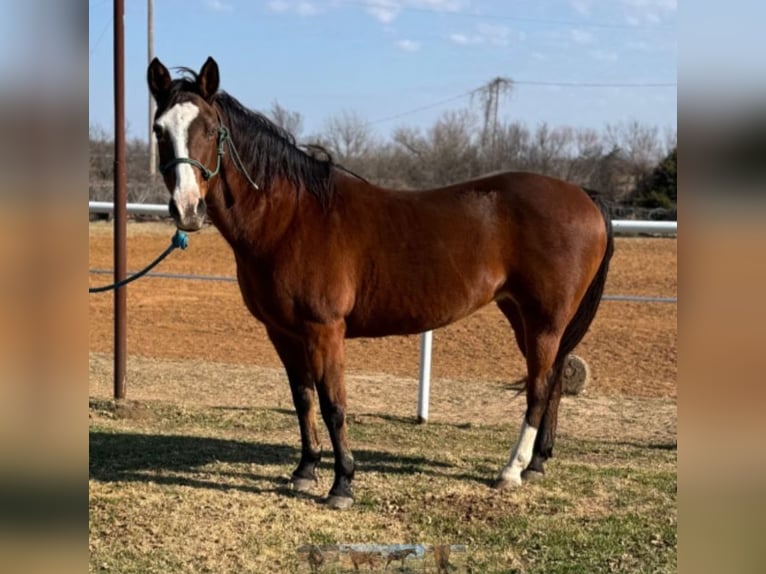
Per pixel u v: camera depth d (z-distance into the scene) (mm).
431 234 4004
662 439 5316
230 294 12156
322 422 5578
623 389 6891
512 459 4277
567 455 4914
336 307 3842
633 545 3490
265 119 3861
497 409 6168
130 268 14055
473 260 4043
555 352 4230
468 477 4426
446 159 39812
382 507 3949
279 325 3918
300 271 3791
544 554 3404
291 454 4859
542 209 4133
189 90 3623
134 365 7508
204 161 3545
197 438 5172
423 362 5660
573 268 4148
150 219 21828
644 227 5359
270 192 3799
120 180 5887
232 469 4531
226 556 3355
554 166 37812
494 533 3627
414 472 4504
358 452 4910
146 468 4500
